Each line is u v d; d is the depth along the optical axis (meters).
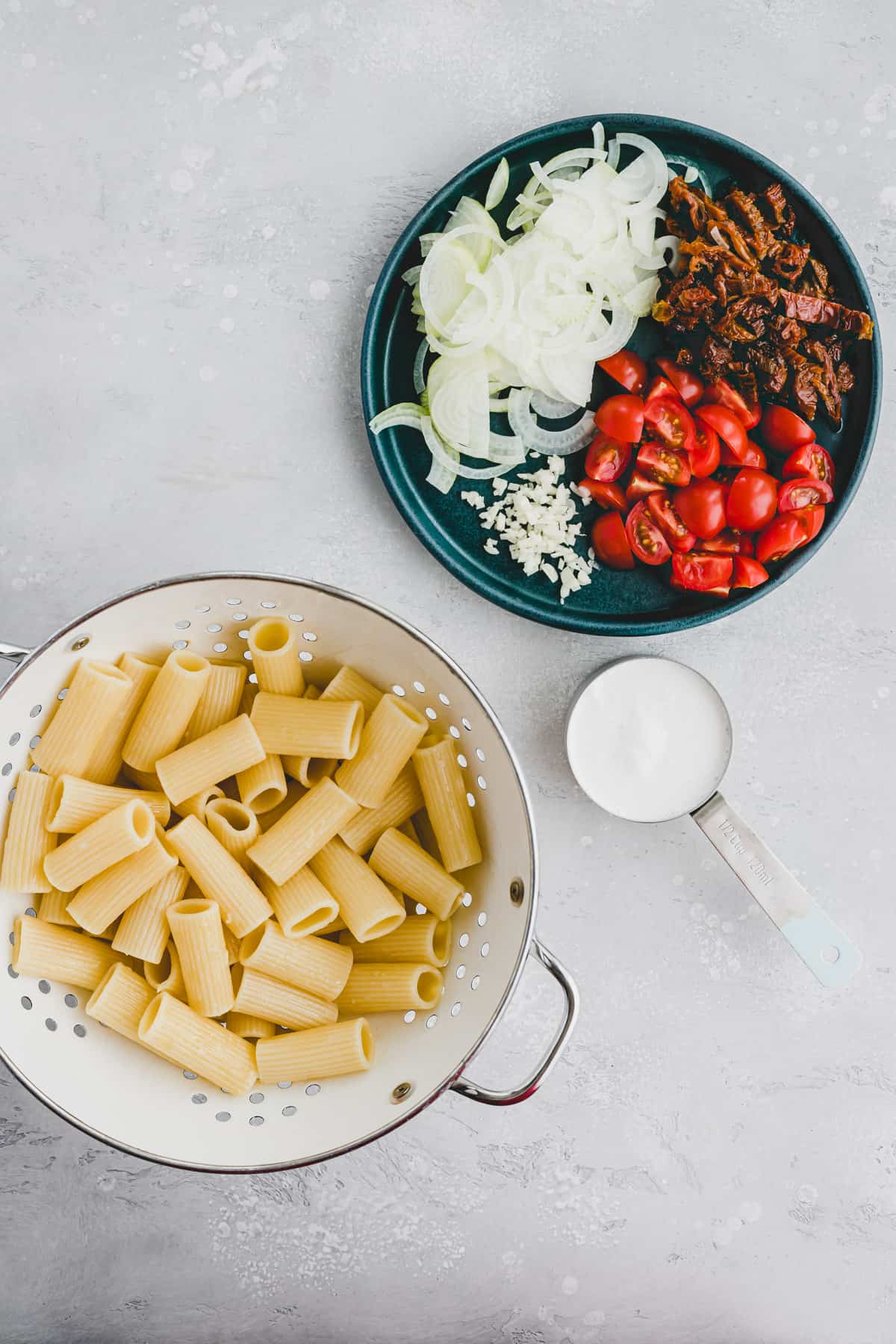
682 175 1.18
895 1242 1.35
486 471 1.20
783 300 1.15
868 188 1.27
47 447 1.23
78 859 1.01
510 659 1.28
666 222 1.17
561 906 1.30
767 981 1.32
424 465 1.20
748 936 1.32
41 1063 1.01
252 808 1.12
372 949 1.12
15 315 1.22
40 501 1.23
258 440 1.24
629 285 1.17
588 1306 1.33
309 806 1.07
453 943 1.16
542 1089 1.31
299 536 1.25
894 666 1.31
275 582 0.98
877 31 1.26
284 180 1.22
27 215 1.21
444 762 1.08
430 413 1.18
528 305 1.15
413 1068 1.06
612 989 1.31
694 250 1.14
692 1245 1.34
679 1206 1.33
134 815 1.05
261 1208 1.30
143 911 1.05
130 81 1.20
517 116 1.22
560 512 1.20
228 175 1.21
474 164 1.13
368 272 1.22
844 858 1.32
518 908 1.01
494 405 1.19
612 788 1.23
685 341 1.19
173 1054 1.02
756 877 1.22
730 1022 1.33
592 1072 1.31
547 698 1.28
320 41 1.21
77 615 1.24
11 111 1.20
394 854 1.11
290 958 1.06
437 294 1.15
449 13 1.21
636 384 1.19
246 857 1.09
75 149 1.21
